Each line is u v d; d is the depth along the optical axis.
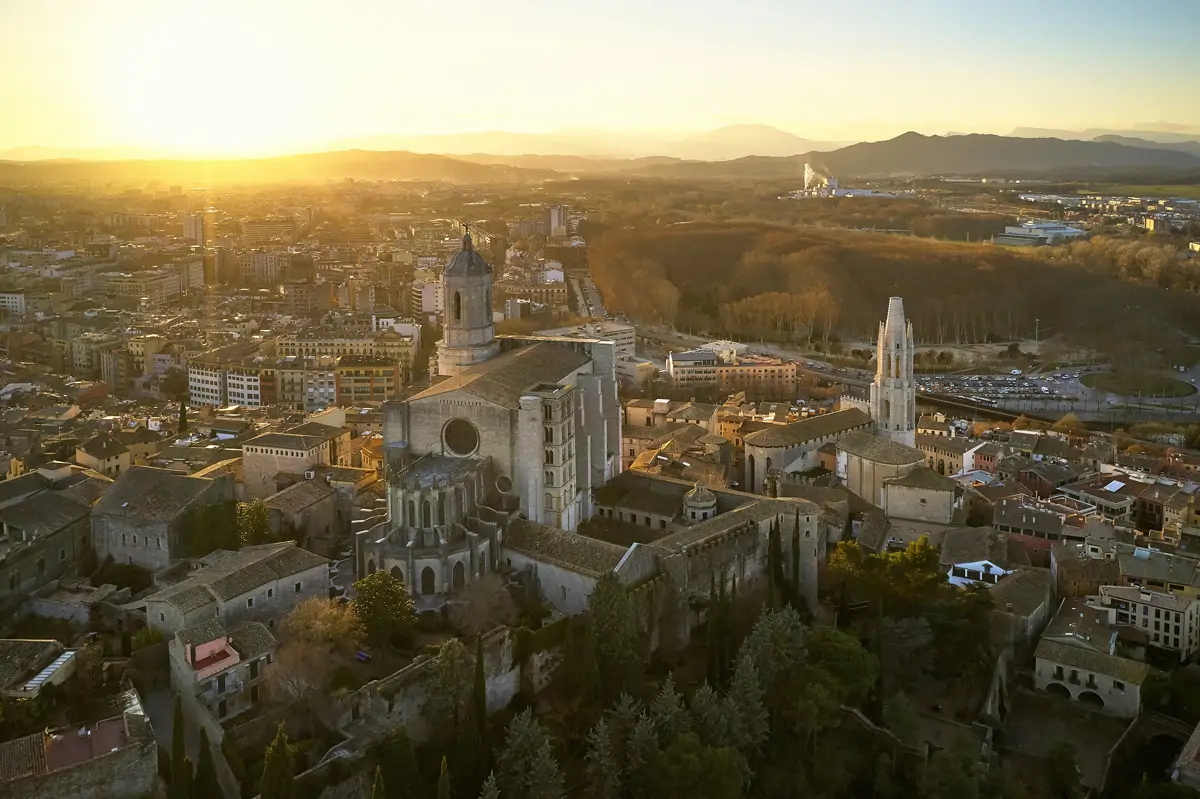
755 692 191.62
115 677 182.12
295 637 188.62
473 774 171.00
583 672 192.25
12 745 150.12
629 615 198.38
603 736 173.75
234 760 166.00
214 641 178.25
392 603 195.88
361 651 193.12
